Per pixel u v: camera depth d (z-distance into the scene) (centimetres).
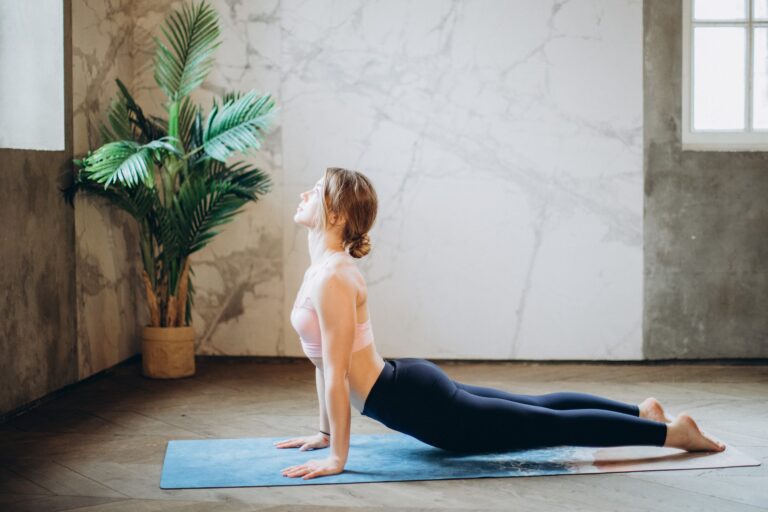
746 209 485
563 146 486
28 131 395
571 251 488
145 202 420
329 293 260
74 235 408
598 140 485
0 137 395
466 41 484
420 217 488
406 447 303
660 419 298
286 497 247
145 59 487
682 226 486
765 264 485
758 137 489
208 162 441
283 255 491
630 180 486
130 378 438
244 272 491
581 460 285
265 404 381
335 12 484
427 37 484
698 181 486
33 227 367
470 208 488
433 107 486
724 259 486
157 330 437
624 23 482
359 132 488
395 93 486
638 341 489
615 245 488
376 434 325
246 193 437
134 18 486
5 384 345
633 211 487
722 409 372
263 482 260
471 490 254
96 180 399
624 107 484
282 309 491
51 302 384
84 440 316
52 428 334
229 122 417
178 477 266
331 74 486
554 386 426
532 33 483
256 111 417
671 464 279
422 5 484
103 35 443
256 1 485
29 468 279
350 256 275
